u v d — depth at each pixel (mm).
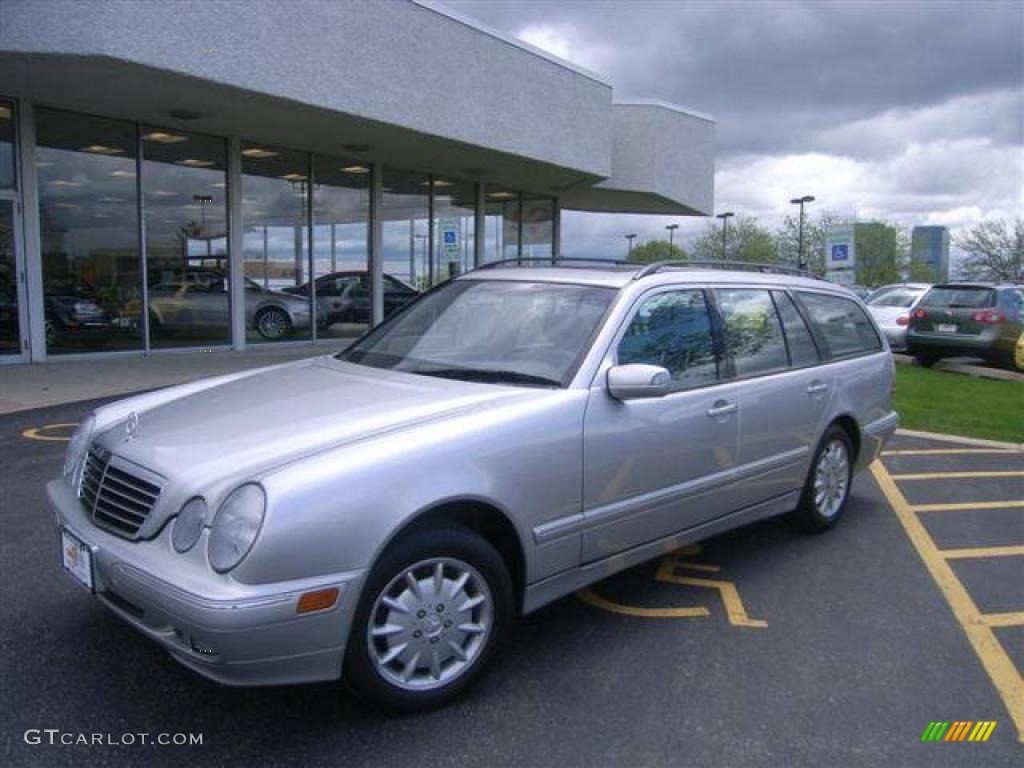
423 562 2992
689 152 21391
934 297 15383
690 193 21672
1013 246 58719
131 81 9914
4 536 4723
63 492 3408
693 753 2910
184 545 2723
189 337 13531
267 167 14414
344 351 4508
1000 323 14359
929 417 9828
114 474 3088
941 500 6297
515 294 4250
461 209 18844
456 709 3131
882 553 5055
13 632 3596
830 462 5312
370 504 2791
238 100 10836
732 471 4320
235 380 4090
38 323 11578
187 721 2992
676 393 3982
